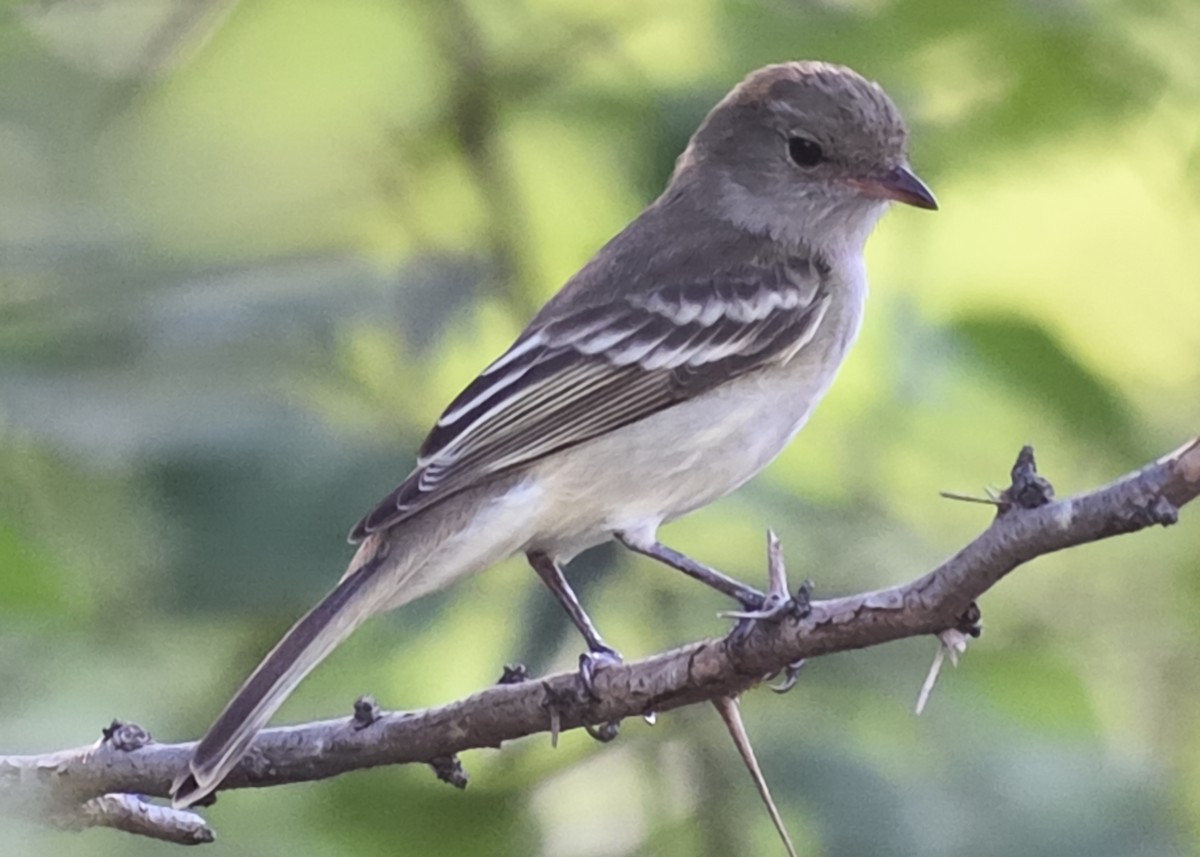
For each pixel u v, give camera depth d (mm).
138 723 10430
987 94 11297
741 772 10797
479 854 10617
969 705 10398
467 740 7406
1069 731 10781
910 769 10023
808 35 11188
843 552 10438
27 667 10391
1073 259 13617
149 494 9734
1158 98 11281
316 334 10195
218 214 11406
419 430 10352
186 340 9742
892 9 10898
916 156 11422
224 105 12273
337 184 11789
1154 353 13344
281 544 9602
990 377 11211
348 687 10930
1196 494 5965
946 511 11523
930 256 13188
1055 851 9820
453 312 10227
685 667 7074
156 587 9961
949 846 9688
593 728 8695
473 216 11945
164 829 7703
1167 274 13656
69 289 10031
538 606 10086
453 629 10742
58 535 10086
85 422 9406
